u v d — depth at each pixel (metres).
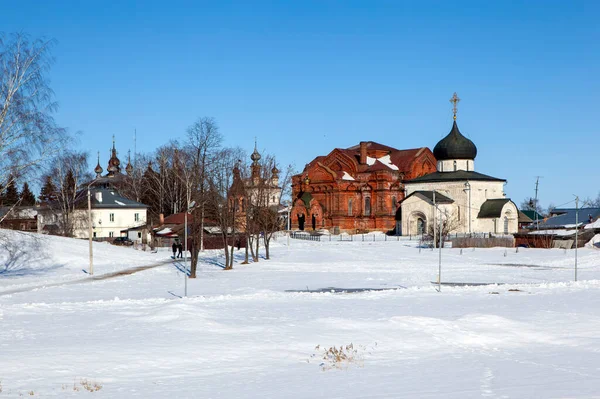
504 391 18.22
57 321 31.81
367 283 53.44
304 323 29.88
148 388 18.89
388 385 19.34
